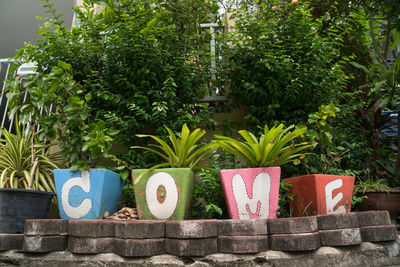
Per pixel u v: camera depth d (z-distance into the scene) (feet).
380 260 5.55
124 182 7.92
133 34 9.00
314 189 6.69
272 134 6.29
